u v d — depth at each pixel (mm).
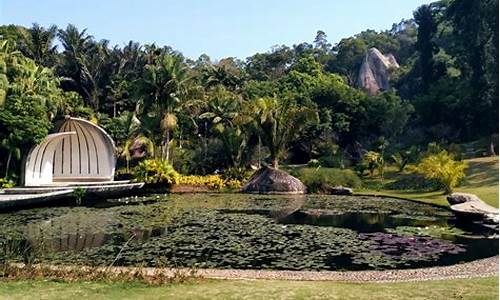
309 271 11898
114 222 19531
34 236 16281
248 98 52094
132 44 58875
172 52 60312
